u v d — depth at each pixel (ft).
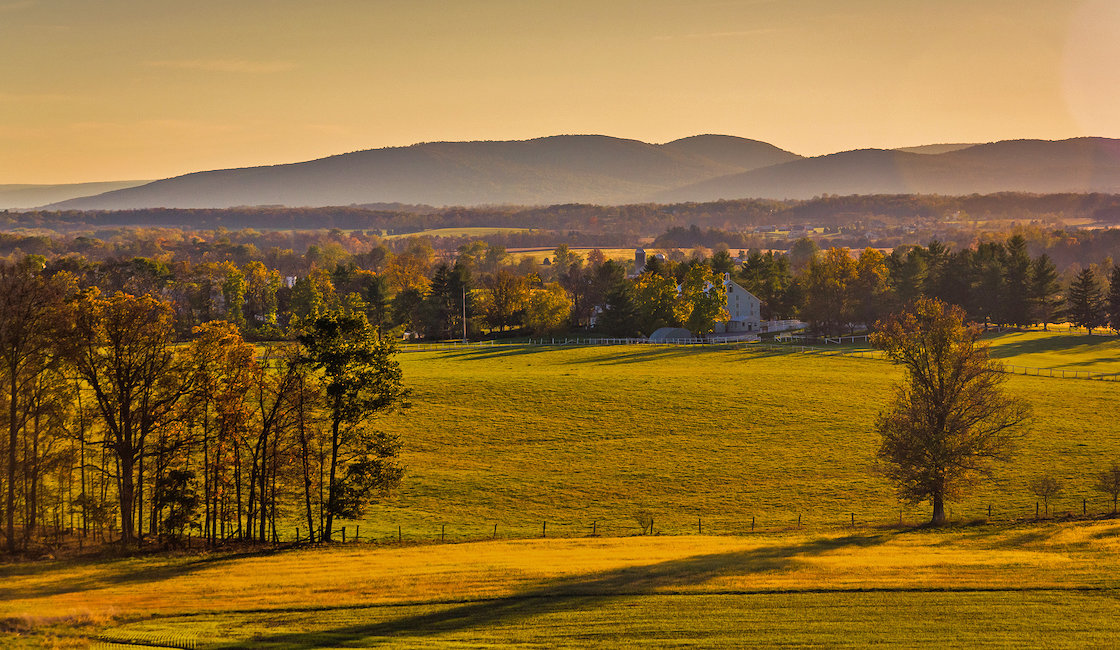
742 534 179.73
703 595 126.11
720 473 227.40
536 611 119.14
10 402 156.04
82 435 161.58
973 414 190.39
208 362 165.58
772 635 109.70
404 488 212.23
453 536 179.22
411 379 332.60
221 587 129.18
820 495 211.00
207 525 168.14
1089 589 127.75
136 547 158.10
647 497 209.46
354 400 172.55
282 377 175.11
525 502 204.85
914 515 195.42
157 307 164.86
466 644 105.60
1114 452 239.09
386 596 125.29
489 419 276.82
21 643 101.45
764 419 280.31
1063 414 283.38
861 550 155.74
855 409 294.25
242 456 181.37
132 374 161.58
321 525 172.76
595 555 153.28
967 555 149.48
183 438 169.48
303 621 114.62
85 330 155.43
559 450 246.27
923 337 194.59
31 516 163.84
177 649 102.83
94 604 119.65
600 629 111.75
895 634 110.01
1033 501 202.28
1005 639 108.17
